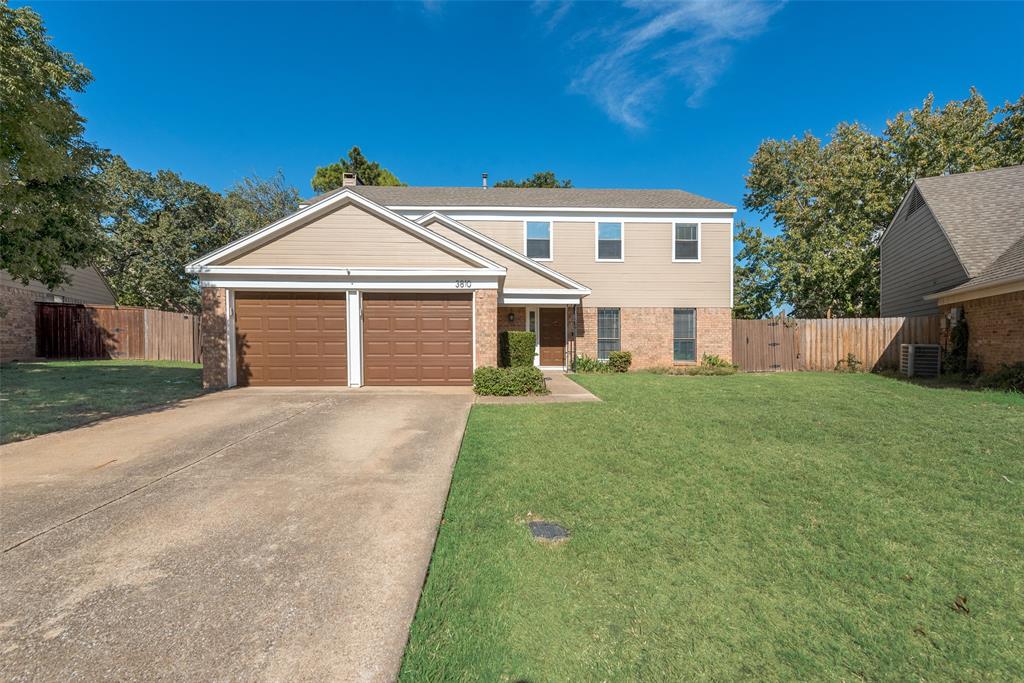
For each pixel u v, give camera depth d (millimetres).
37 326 16781
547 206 15781
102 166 9117
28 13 7246
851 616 2426
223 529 3266
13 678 1902
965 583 2725
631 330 15734
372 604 2428
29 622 2250
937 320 13781
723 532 3330
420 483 4211
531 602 2500
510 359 12844
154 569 2738
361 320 10164
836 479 4375
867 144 21703
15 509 3576
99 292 21531
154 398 8555
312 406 7867
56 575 2662
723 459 4961
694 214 15742
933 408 7695
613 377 12859
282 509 3615
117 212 25438
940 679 2014
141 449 5262
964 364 11875
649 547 3104
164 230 26547
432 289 10211
